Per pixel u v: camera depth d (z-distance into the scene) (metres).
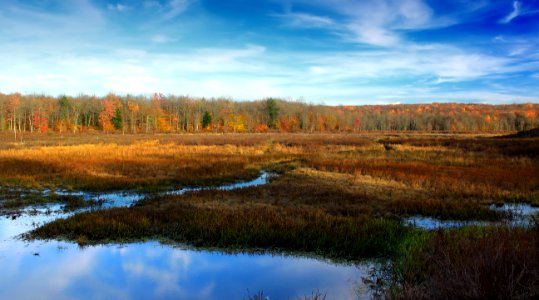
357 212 11.59
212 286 6.57
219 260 7.80
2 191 14.88
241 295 6.23
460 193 14.40
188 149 33.06
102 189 15.59
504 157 26.56
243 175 19.64
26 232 9.66
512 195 13.86
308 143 41.81
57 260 7.75
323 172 19.98
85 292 6.32
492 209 12.08
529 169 20.67
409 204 12.34
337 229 9.12
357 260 7.79
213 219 10.01
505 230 7.70
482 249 6.01
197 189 16.27
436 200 12.88
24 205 12.73
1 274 7.05
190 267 7.42
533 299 4.59
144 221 9.93
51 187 15.88
